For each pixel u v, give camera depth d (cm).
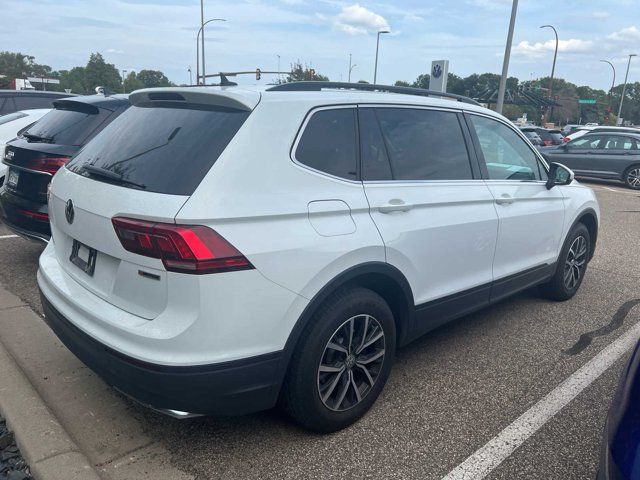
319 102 291
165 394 237
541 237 454
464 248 362
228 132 256
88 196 272
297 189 266
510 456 286
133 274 248
